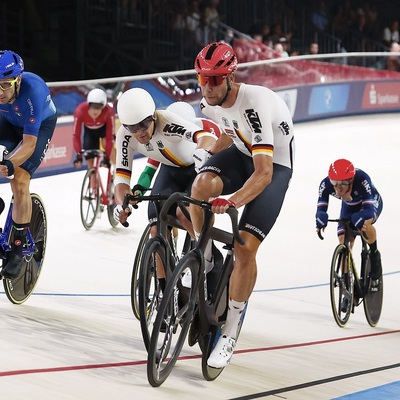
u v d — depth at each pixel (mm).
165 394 8219
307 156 31047
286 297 16422
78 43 39406
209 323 8953
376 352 12328
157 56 40344
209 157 10719
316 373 10305
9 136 11742
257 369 10102
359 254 21328
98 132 21109
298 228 22766
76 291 14250
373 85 40188
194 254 8492
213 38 41562
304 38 47062
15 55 10570
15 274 11312
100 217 21188
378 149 33062
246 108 9281
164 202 9398
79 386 8078
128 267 17312
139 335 11148
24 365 8641
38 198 12188
